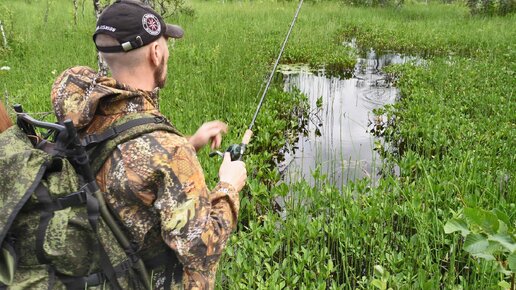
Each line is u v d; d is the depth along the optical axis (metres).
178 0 12.51
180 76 8.59
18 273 1.61
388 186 5.10
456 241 3.91
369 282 3.61
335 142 6.85
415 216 4.16
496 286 2.47
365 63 12.03
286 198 5.05
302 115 7.91
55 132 1.87
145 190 1.65
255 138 6.48
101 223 1.65
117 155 1.66
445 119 6.72
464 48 13.31
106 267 1.67
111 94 1.69
